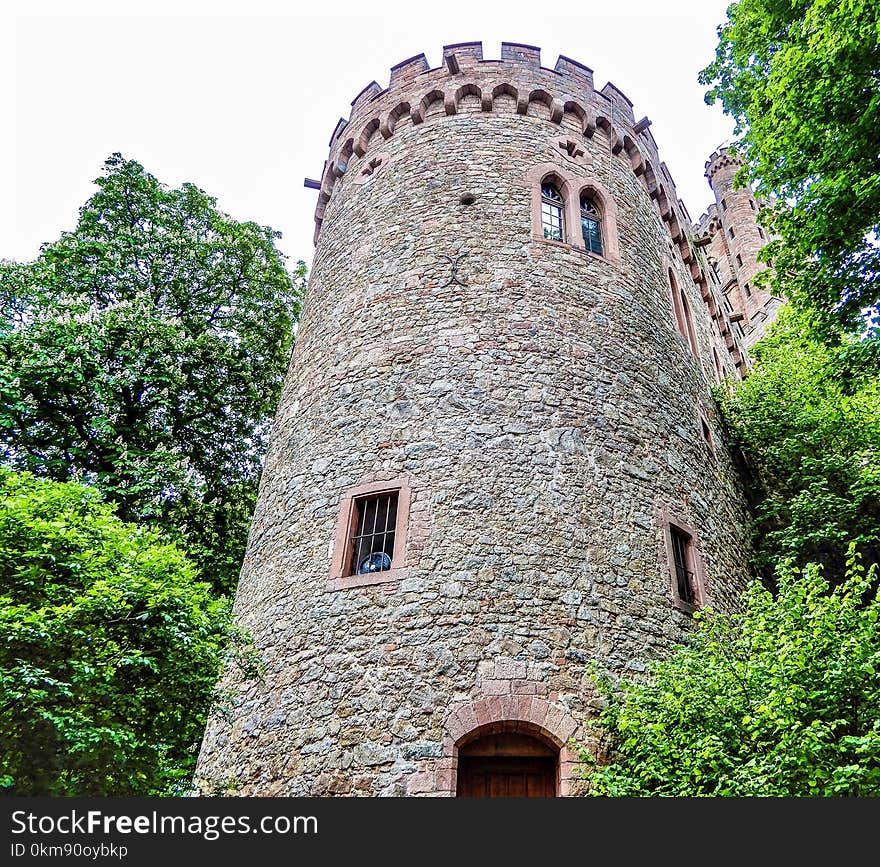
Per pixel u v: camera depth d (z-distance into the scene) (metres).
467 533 8.95
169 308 17.08
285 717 8.48
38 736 5.82
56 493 6.85
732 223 35.75
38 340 13.45
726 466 13.95
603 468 9.98
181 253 17.28
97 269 15.98
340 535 9.47
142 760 6.40
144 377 14.77
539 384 10.27
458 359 10.41
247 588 10.39
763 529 14.23
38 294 14.49
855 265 10.06
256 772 8.34
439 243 11.78
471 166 12.70
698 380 14.02
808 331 11.40
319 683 8.48
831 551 13.63
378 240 12.48
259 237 18.91
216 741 9.15
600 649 8.52
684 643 9.27
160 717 6.68
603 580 9.05
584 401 10.41
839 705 6.35
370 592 8.80
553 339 10.78
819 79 9.30
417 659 8.19
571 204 12.63
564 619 8.52
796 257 10.57
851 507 12.84
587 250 12.24
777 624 7.54
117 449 13.82
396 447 9.87
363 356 11.05
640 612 9.11
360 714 8.09
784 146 10.10
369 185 13.67
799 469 14.52
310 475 10.41
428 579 8.66
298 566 9.61
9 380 12.88
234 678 9.41
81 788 6.00
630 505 9.95
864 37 8.63
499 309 10.88
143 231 17.14
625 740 7.68
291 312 19.00
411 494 9.36
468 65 14.23
